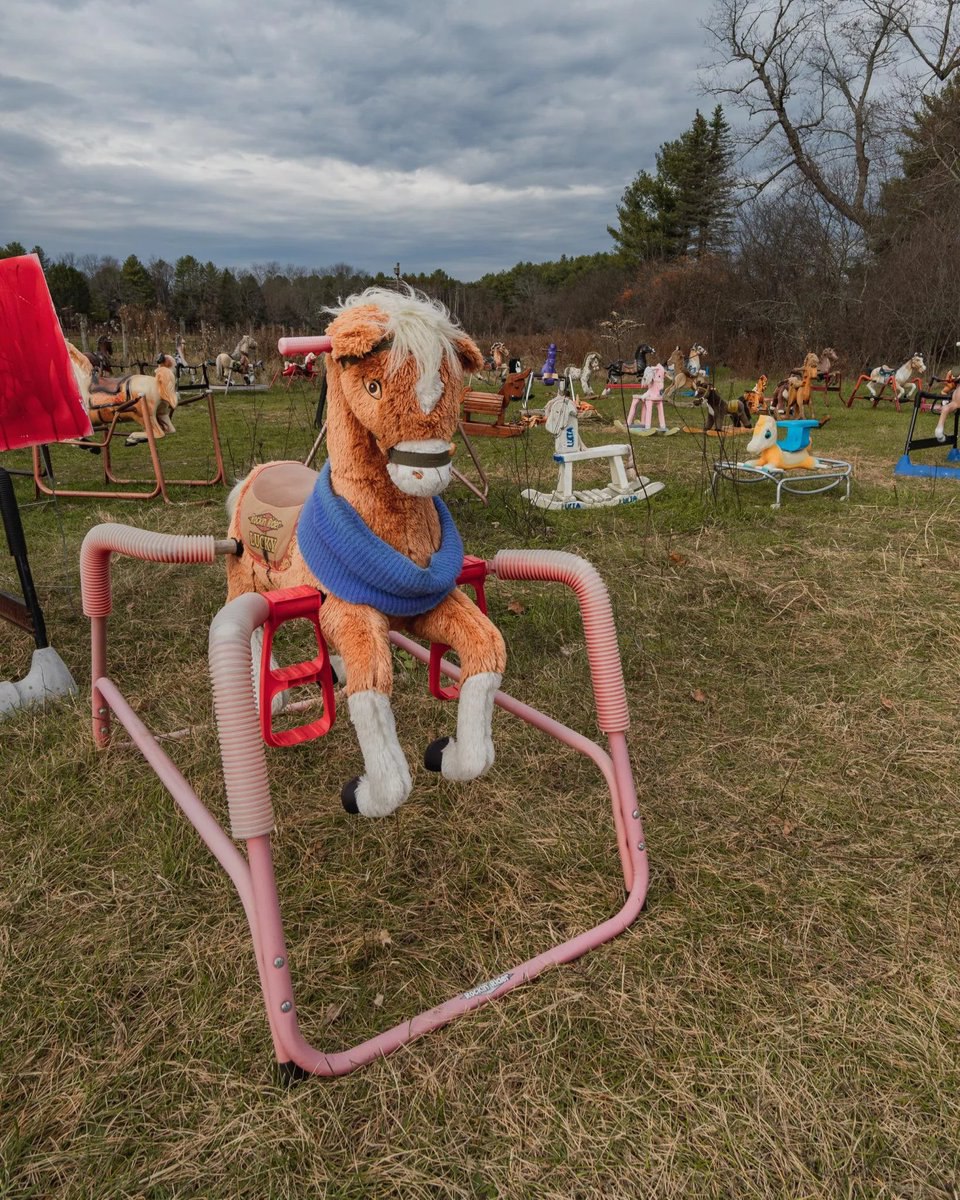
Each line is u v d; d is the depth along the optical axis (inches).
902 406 518.6
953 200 705.0
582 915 79.8
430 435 59.2
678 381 492.1
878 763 105.4
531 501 238.2
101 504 241.8
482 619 67.2
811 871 86.0
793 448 255.4
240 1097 60.9
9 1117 59.7
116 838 90.2
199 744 106.9
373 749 60.1
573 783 101.3
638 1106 60.5
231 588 90.7
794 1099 60.9
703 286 858.8
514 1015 67.8
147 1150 57.4
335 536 62.8
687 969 72.7
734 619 149.8
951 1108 60.2
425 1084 61.8
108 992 70.4
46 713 115.6
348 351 57.3
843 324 733.9
